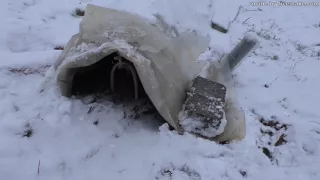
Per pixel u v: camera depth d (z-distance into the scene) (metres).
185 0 1.60
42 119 0.99
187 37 1.12
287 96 1.29
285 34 1.81
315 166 1.03
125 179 0.88
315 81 1.42
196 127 1.00
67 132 0.96
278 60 1.56
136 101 1.08
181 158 0.94
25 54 1.20
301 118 1.20
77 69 1.02
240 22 1.80
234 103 1.09
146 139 0.98
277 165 1.02
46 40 1.35
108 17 1.07
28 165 0.87
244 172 0.96
